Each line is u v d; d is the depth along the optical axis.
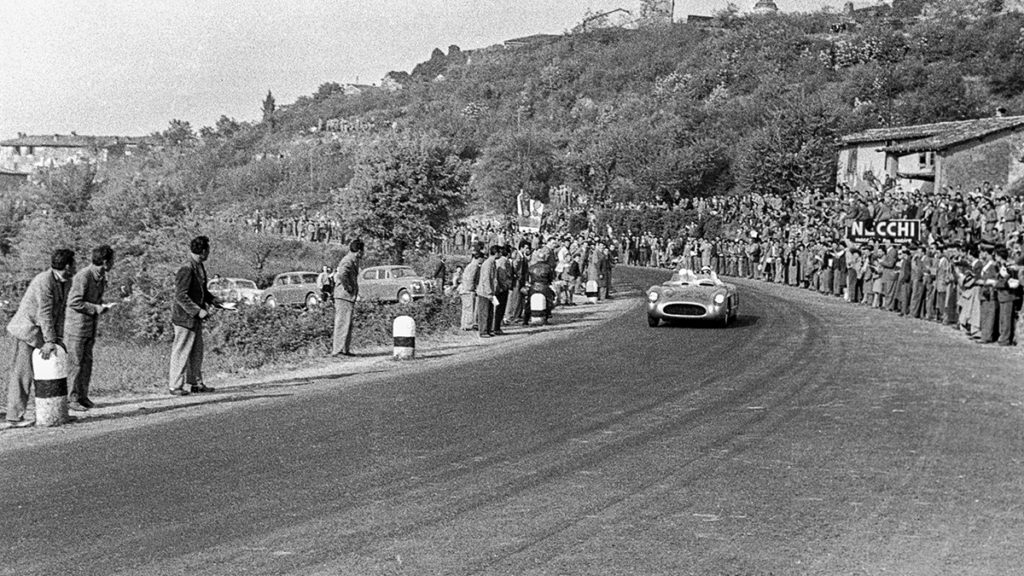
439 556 5.89
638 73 102.50
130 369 16.14
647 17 127.75
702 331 21.19
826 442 9.32
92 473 8.32
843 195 44.09
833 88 73.62
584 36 123.56
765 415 10.80
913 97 66.12
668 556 5.89
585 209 65.56
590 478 7.91
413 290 32.62
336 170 87.44
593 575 5.55
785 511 6.91
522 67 119.94
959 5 88.31
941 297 22.70
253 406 12.09
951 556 5.92
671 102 84.19
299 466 8.42
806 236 38.28
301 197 84.25
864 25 89.31
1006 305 17.94
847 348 17.55
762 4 111.88
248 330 17.94
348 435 9.87
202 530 6.48
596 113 94.69
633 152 69.06
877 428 10.02
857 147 52.47
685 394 12.39
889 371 14.42
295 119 123.19
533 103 105.56
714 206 56.78
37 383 10.92
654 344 18.70
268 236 53.97
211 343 18.02
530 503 7.14
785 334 20.23
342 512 6.91
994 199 32.34
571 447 9.15
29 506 7.23
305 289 35.12
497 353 17.97
